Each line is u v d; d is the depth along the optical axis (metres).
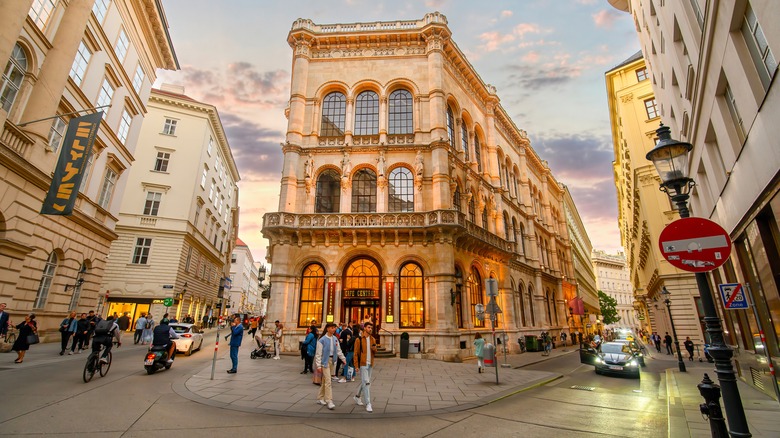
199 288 42.59
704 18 10.25
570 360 25.03
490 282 15.70
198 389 10.85
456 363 19.16
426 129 25.73
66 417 7.61
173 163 38.28
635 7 22.52
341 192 24.28
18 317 17.30
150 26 28.69
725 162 11.95
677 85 17.19
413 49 27.78
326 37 27.47
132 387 10.80
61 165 15.93
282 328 19.62
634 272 62.09
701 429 7.59
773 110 7.58
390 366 17.25
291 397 10.16
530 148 43.50
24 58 16.70
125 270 33.56
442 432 7.55
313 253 22.83
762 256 9.80
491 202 31.36
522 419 8.75
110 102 24.44
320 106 26.66
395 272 22.38
